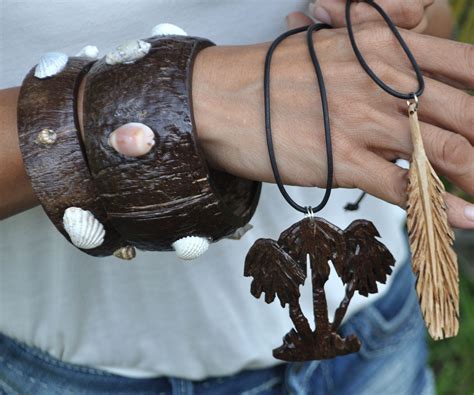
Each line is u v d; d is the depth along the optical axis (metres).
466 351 1.31
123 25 0.62
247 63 0.55
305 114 0.54
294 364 0.72
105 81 0.54
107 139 0.54
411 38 0.55
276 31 0.66
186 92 0.54
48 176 0.55
